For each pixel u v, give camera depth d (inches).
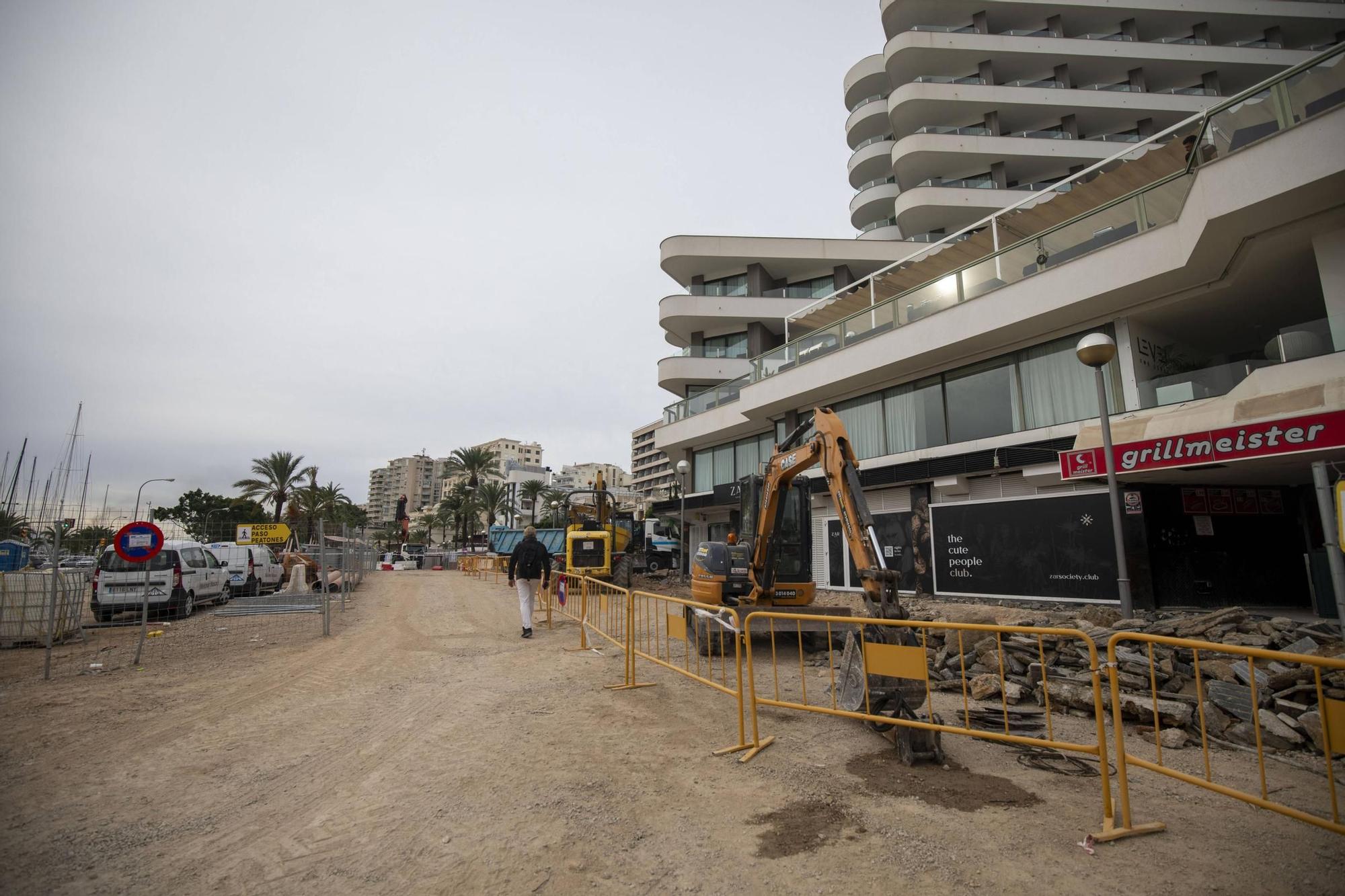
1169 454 366.0
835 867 123.5
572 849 132.8
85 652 372.8
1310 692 197.3
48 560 431.5
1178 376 460.4
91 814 152.0
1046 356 564.7
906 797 158.6
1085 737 202.7
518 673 316.8
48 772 180.7
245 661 346.9
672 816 148.7
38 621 392.8
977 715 228.2
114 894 115.7
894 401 719.1
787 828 141.4
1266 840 134.3
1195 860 125.6
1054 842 133.3
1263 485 453.1
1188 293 464.8
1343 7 1285.7
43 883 119.6
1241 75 1294.3
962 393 641.0
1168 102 1226.0
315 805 156.9
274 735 214.7
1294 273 428.8
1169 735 197.2
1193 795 159.3
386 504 7185.0
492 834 139.9
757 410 884.0
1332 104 334.6
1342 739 112.3
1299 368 356.2
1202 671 223.8
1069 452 425.7
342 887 118.3
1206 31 1318.9
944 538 530.9
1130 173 545.6
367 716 238.7
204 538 536.1
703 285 1407.5
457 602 706.2
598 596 474.3
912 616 426.0
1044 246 537.3
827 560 716.0
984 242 670.5
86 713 241.6
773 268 1360.7
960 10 1302.9
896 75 1322.6
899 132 1321.4
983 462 574.6
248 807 156.4
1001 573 487.8
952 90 1221.1
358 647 397.7
